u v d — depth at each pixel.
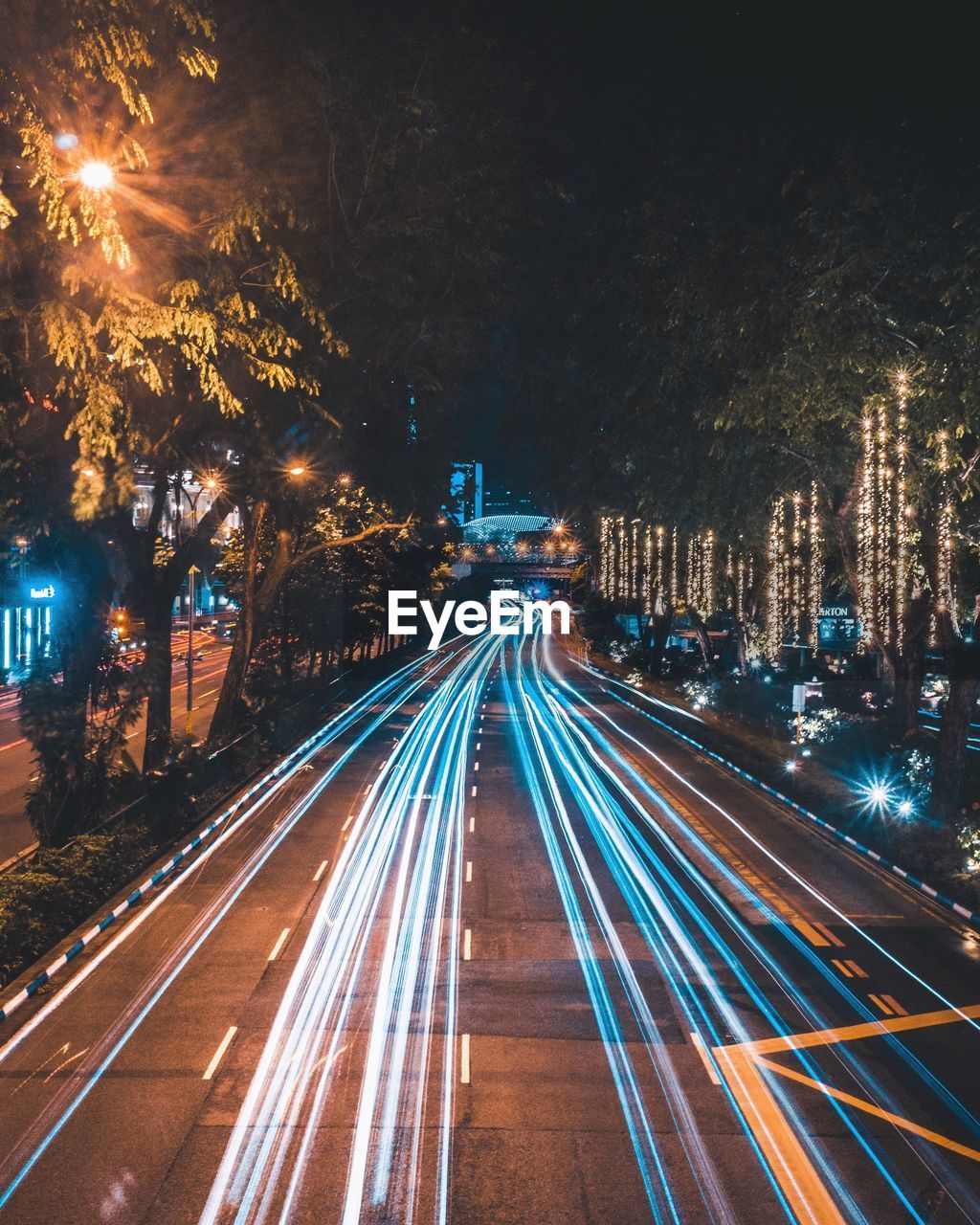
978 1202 11.00
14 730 48.31
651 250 28.62
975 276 20.66
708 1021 15.86
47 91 13.40
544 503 62.78
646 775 39.47
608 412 41.31
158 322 16.03
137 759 41.34
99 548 23.80
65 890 20.41
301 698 55.69
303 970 17.98
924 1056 14.66
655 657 77.62
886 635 37.47
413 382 34.34
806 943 19.73
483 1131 12.41
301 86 23.25
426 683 82.25
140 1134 12.32
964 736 28.14
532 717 59.69
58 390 15.90
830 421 28.67
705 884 23.91
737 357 30.08
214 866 25.20
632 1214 10.73
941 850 25.38
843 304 22.36
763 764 40.09
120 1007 16.30
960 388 21.75
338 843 27.83
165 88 18.42
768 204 26.34
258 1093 13.38
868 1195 11.11
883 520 28.31
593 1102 13.17
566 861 26.03
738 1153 11.95
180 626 123.31
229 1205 10.84
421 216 28.47
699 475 38.41
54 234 14.95
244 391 25.03
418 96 26.80
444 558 96.81
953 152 21.72
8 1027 15.48
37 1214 10.66
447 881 24.00
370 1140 12.20
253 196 19.22
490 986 17.28
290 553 42.78
